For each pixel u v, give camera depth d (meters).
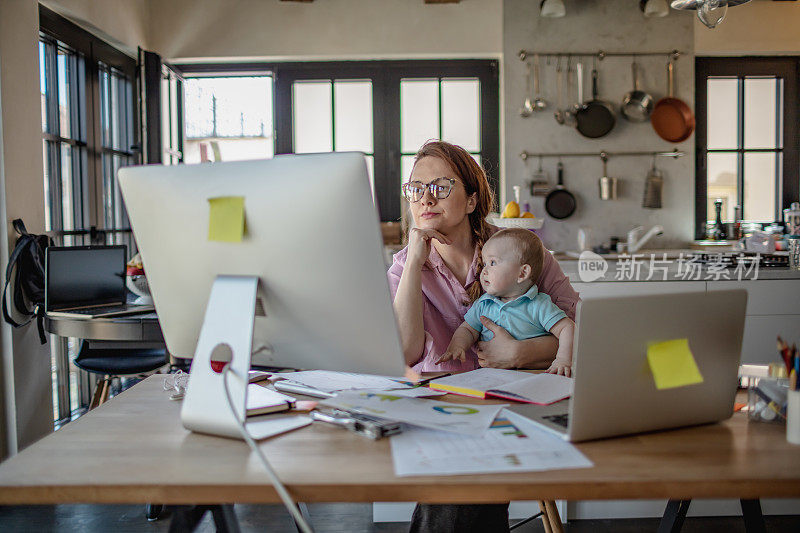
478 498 0.79
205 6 4.35
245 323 1.00
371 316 0.97
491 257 1.53
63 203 3.47
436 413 1.04
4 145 2.75
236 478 0.83
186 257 1.07
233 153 6.63
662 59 4.37
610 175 4.42
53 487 0.82
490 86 4.51
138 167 1.07
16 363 2.81
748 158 4.57
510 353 1.47
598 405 0.92
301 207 0.95
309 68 4.46
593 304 0.89
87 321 2.56
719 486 0.80
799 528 2.10
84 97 3.62
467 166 1.68
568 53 4.35
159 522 2.31
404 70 4.49
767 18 4.38
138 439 1.00
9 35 2.79
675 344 0.95
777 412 1.02
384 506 2.24
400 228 4.35
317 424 1.06
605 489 0.79
